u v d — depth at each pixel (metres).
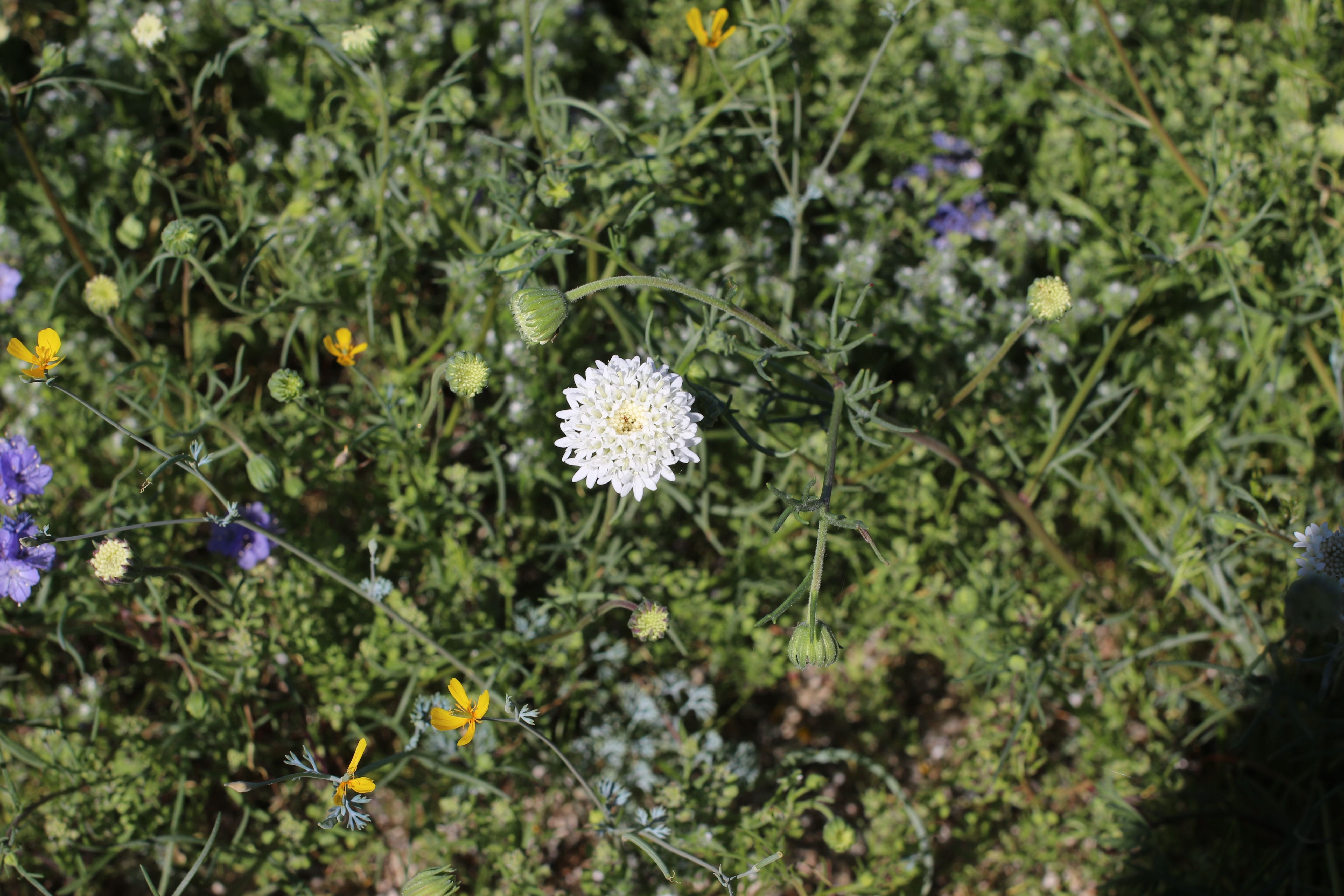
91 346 0.77
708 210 0.80
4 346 0.76
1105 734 0.75
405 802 0.74
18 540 0.68
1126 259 0.79
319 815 0.73
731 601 0.77
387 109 0.73
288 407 0.74
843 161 0.85
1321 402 0.78
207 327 0.79
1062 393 0.79
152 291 0.78
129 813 0.71
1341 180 0.79
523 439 0.76
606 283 0.64
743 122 0.82
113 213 0.81
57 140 0.80
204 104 0.83
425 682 0.74
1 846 0.68
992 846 0.76
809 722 0.79
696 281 0.78
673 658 0.77
